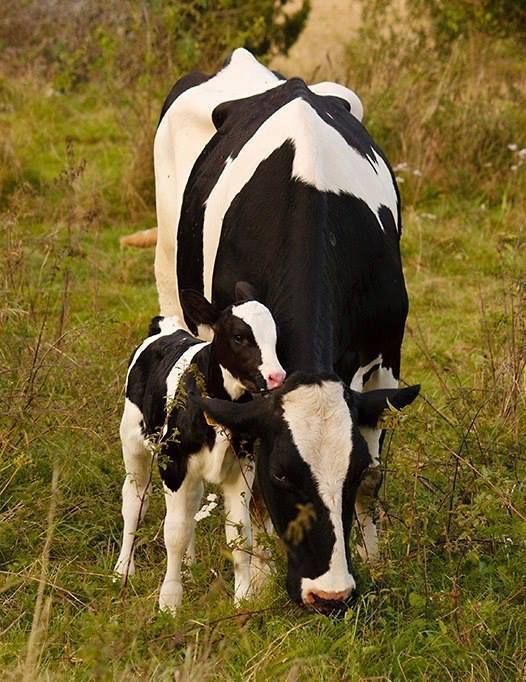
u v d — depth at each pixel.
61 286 16.16
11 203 18.66
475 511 9.05
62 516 10.41
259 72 13.14
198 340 9.82
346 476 7.86
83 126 23.38
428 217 18.92
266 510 9.38
